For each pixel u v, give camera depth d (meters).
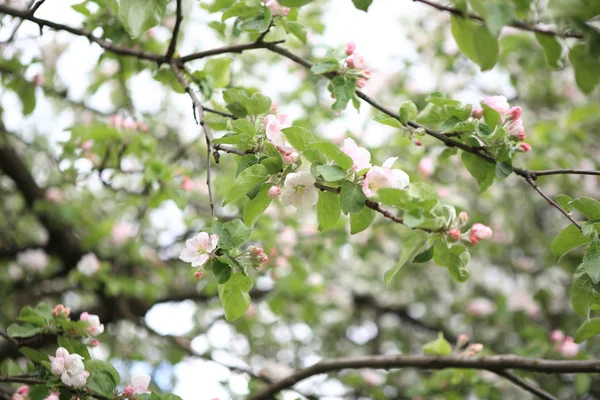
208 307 5.49
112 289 4.27
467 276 1.87
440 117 2.28
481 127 2.11
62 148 3.54
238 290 1.96
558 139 4.21
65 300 5.20
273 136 1.90
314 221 4.97
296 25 2.44
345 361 3.23
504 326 5.54
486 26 1.60
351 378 4.31
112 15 3.10
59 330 2.37
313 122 4.72
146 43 3.40
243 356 5.54
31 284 5.07
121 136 3.40
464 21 1.64
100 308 4.99
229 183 4.21
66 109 4.96
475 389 4.01
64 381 2.05
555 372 2.71
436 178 4.46
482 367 2.87
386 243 5.10
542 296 5.26
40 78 3.92
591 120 4.84
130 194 3.89
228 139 1.93
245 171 1.83
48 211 4.60
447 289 5.88
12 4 3.14
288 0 1.93
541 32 1.65
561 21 1.65
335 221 1.93
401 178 1.85
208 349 5.29
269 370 5.06
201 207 5.32
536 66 4.50
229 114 2.45
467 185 5.05
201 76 2.78
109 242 4.73
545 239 5.53
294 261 4.23
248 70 4.84
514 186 5.34
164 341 5.06
